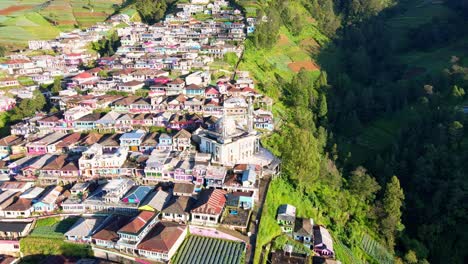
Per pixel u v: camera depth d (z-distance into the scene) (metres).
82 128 163.12
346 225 139.38
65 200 122.62
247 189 122.62
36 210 121.19
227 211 116.44
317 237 122.56
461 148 162.12
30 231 114.00
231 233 109.25
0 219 117.75
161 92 189.25
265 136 164.88
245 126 162.62
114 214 117.50
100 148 140.88
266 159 143.50
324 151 181.62
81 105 175.88
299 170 137.50
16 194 126.50
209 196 115.88
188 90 186.00
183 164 130.00
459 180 147.25
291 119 190.12
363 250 132.50
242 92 187.62
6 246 110.25
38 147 147.50
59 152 148.12
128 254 102.44
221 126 141.88
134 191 120.81
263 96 196.12
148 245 100.50
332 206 139.88
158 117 162.75
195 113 170.50
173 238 103.12
